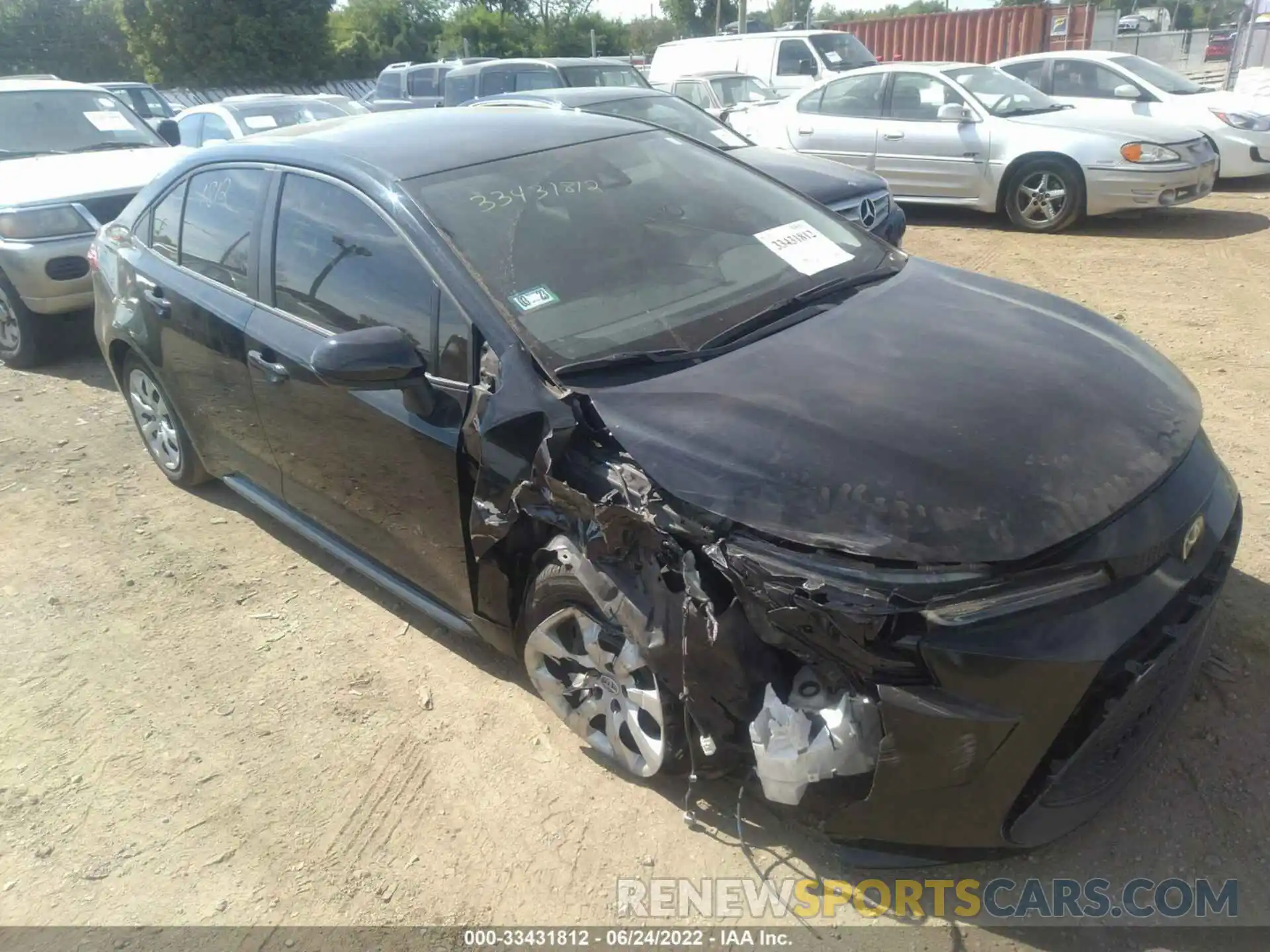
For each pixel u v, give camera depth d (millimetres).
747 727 2428
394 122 3883
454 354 2971
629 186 3527
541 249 3146
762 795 2496
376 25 42656
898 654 2150
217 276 3975
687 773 2713
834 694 2279
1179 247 8523
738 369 2764
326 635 3818
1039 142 9211
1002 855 2449
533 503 2740
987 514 2197
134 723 3420
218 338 3883
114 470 5391
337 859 2795
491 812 2904
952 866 2576
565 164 3523
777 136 11039
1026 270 8070
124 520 4836
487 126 3795
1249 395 5191
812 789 2309
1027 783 2246
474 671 3533
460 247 3064
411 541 3340
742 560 2264
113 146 7754
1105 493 2309
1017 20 21188
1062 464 2346
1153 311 6781
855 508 2232
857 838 2357
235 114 11414
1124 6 56781
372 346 2861
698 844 2721
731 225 3494
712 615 2342
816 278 3338
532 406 2686
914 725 2146
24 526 4824
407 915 2604
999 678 2121
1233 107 10586
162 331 4262
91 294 6578
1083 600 2203
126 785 3141
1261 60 18219
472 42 42719
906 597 2117
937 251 8984
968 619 2123
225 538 4613
